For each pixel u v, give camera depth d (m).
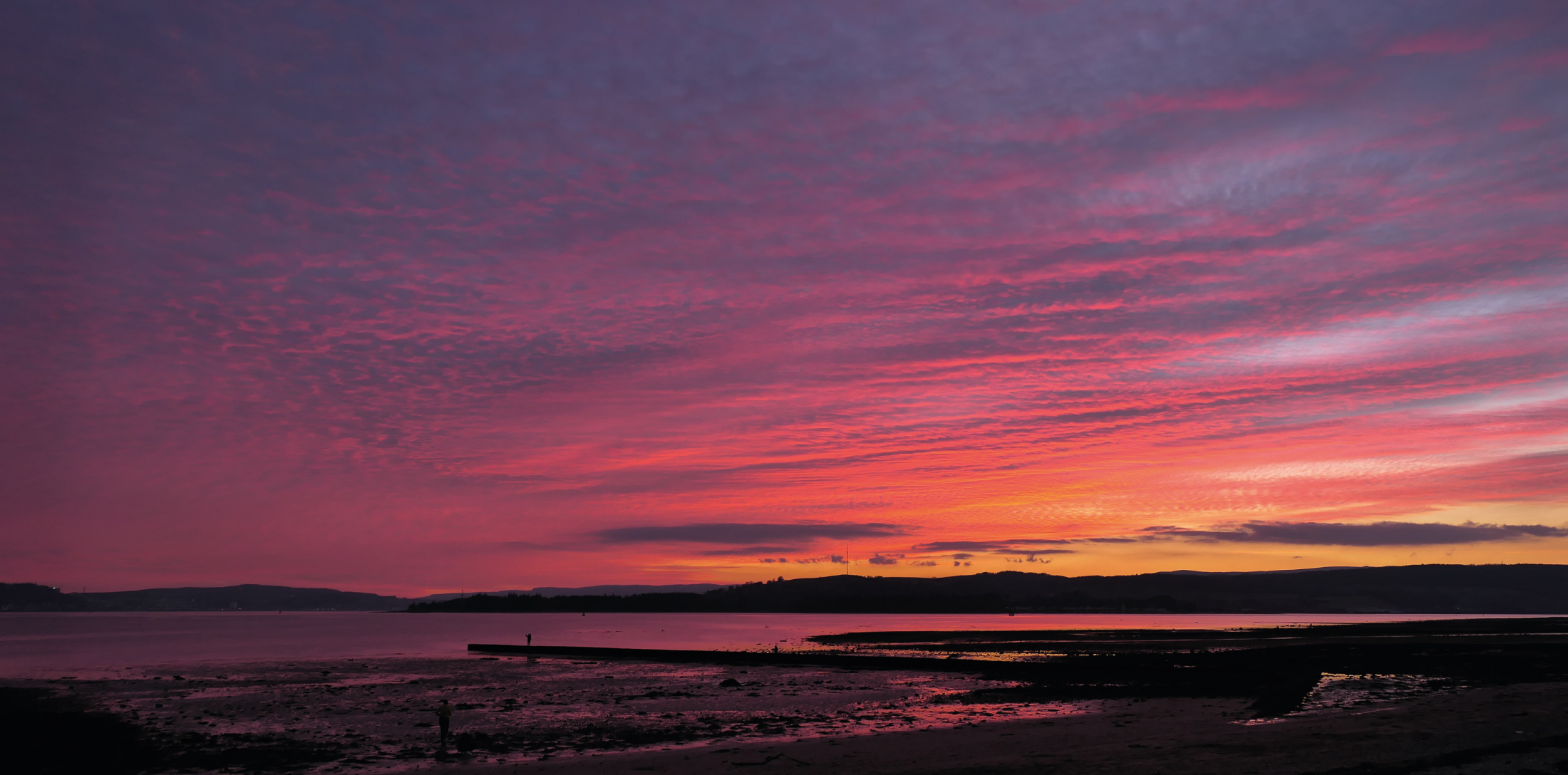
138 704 45.72
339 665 77.69
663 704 43.19
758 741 30.08
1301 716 30.34
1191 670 51.50
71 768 27.62
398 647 116.00
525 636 152.00
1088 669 55.34
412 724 36.31
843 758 24.84
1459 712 28.31
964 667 61.53
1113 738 26.62
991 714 36.50
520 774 24.12
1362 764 19.59
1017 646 91.69
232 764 27.67
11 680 62.88
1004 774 20.64
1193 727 28.75
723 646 106.50
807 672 63.78
